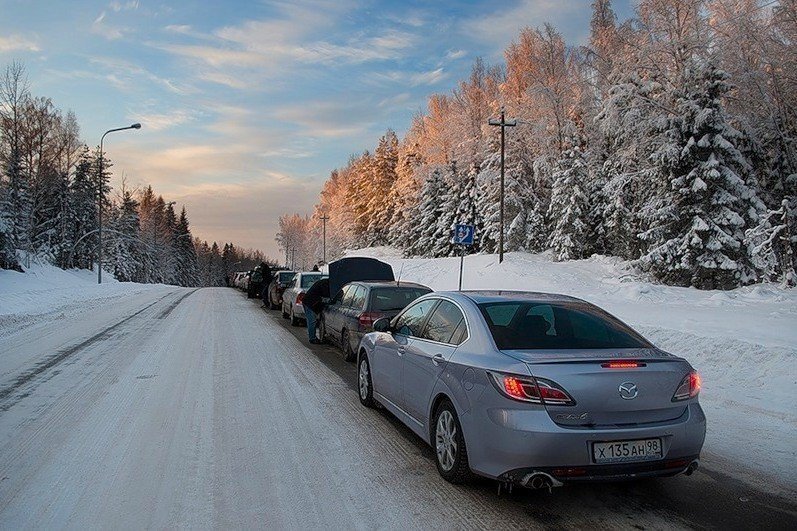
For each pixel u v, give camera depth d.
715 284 22.64
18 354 10.74
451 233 47.00
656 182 24.78
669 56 26.98
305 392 7.90
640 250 27.05
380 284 10.41
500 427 3.98
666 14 26.80
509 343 4.46
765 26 25.59
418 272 32.16
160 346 11.88
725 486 4.68
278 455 5.31
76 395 7.54
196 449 5.45
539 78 39.09
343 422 6.44
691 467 4.21
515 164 39.47
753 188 23.03
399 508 4.18
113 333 13.95
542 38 39.31
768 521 4.03
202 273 159.62
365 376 7.18
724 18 26.95
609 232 31.00
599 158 35.69
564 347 4.43
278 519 3.97
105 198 69.31
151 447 5.49
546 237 38.22
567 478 3.88
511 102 40.59
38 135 55.53
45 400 7.26
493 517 4.04
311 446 5.59
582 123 37.12
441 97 56.69
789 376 7.50
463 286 25.64
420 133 62.62
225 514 4.05
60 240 60.16
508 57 42.06
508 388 4.00
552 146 37.84
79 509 4.11
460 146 47.19
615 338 4.67
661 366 4.17
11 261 42.22
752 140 24.73
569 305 5.10
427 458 5.27
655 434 4.00
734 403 7.04
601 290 21.11
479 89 48.47
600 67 35.88
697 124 22.59
